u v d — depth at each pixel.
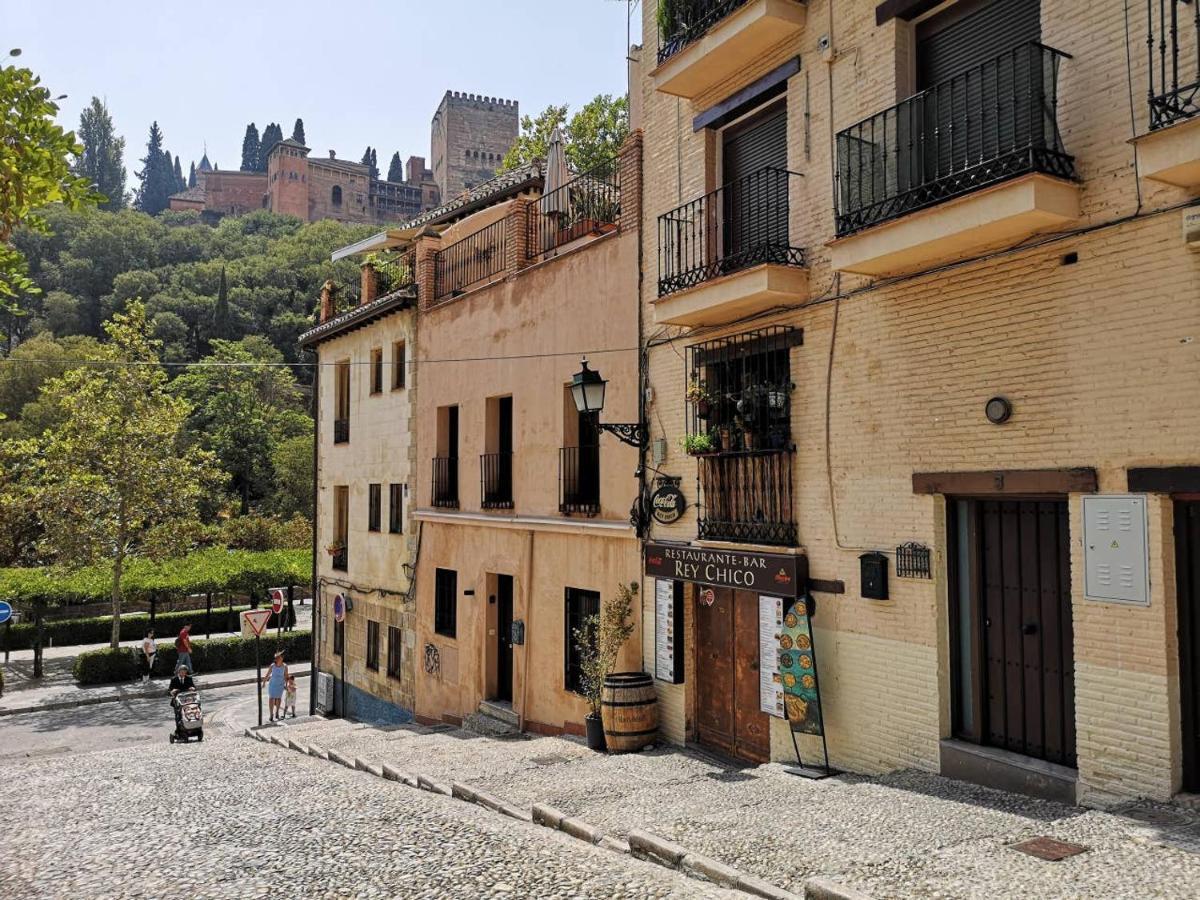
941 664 7.64
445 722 16.55
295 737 16.45
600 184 14.25
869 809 6.64
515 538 14.48
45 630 35.41
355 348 21.61
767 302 9.41
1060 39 6.81
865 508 8.39
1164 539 6.07
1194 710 6.02
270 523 53.41
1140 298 6.21
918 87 8.27
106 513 28.11
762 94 9.88
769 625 9.14
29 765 13.84
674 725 10.84
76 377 28.33
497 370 15.28
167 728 22.64
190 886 5.93
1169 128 5.56
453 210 19.05
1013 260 7.08
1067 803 6.53
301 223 127.44
